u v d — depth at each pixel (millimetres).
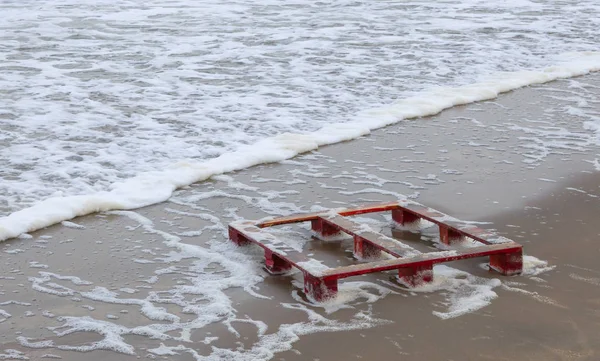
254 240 5645
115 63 13391
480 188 7285
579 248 5863
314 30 16391
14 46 15023
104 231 6383
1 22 18047
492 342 4492
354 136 9078
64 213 6645
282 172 7875
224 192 7312
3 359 4387
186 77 12289
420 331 4641
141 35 16141
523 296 5070
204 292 5234
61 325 4793
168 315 4906
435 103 10375
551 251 5805
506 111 10234
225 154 8297
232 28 16812
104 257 5852
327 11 19297
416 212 6137
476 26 17031
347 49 14367
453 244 5926
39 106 10562
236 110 10312
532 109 10320
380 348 4453
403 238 6105
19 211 6660
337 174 7793
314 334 4629
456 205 6832
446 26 17016
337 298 5082
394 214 6406
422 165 8031
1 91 11391
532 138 8969
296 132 9289
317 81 11930
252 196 7195
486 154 8375
